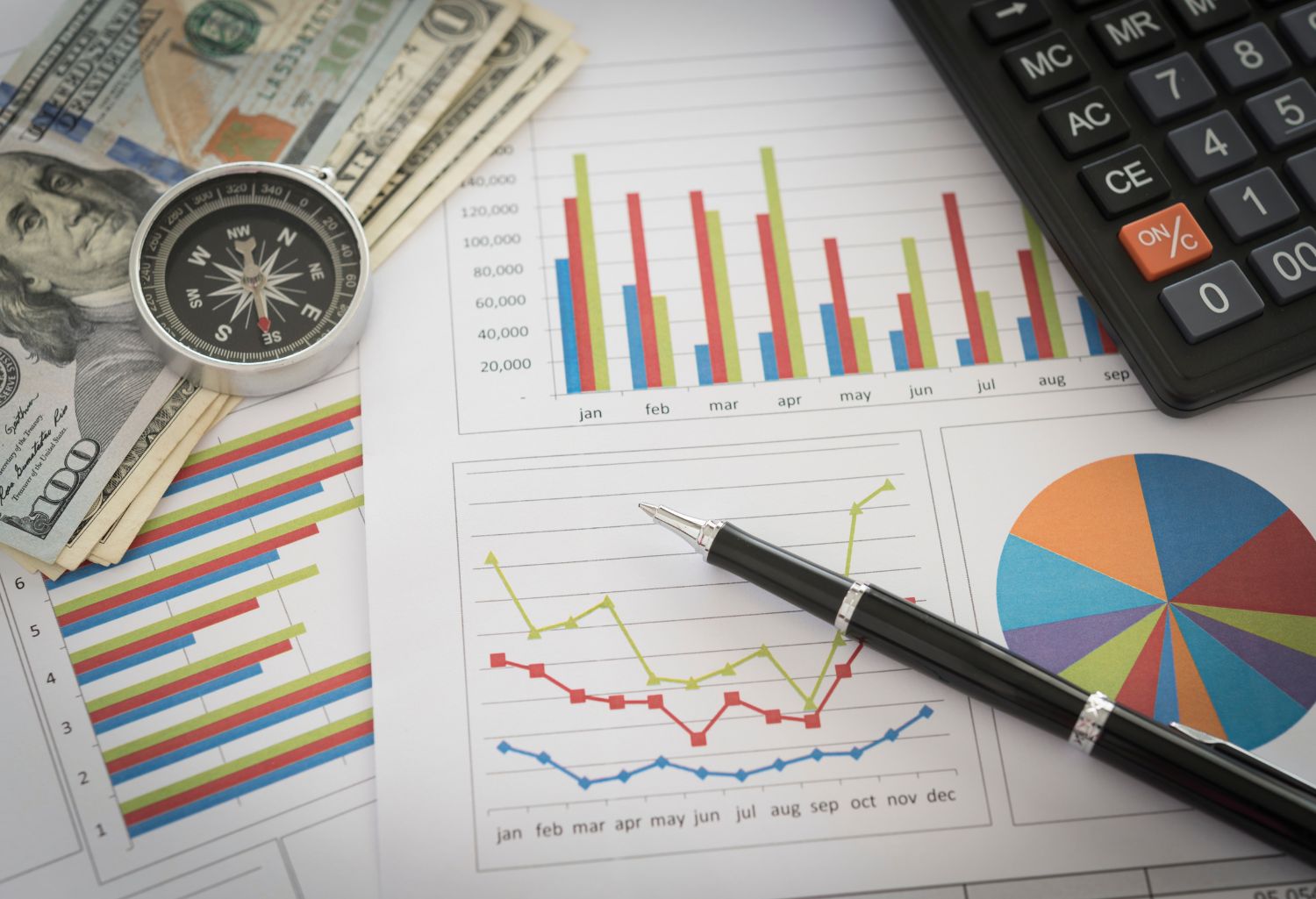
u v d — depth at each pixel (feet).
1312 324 2.08
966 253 2.31
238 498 2.12
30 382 2.13
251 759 1.96
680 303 2.27
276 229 2.19
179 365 2.12
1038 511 2.09
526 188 2.34
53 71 2.32
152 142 2.29
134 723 1.98
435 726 1.94
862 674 1.98
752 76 2.44
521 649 1.99
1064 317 2.26
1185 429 2.15
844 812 1.88
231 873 1.88
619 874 1.85
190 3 2.39
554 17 2.48
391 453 2.12
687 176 2.36
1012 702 1.88
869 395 2.19
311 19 2.42
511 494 2.09
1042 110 2.20
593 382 2.19
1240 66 2.19
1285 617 2.01
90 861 1.89
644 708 1.95
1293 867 1.84
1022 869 1.84
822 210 2.35
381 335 2.21
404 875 1.85
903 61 2.46
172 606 2.05
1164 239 2.11
